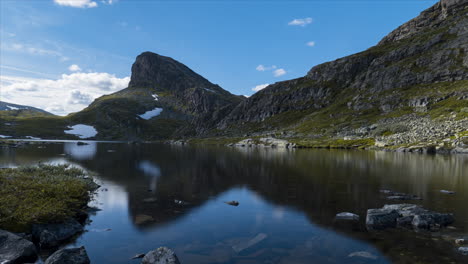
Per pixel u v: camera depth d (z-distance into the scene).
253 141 180.88
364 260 11.80
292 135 193.62
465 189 27.80
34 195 18.97
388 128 144.00
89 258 12.27
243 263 11.66
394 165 50.50
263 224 17.05
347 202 22.58
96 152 88.31
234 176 37.56
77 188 22.31
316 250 12.98
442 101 170.12
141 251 13.07
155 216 18.91
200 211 20.17
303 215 18.95
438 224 16.41
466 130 102.69
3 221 14.77
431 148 90.62
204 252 12.90
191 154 85.56
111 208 20.98
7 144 109.19
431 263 11.43
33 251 12.49
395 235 14.83
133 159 64.38
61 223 15.90
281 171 42.84
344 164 52.75
